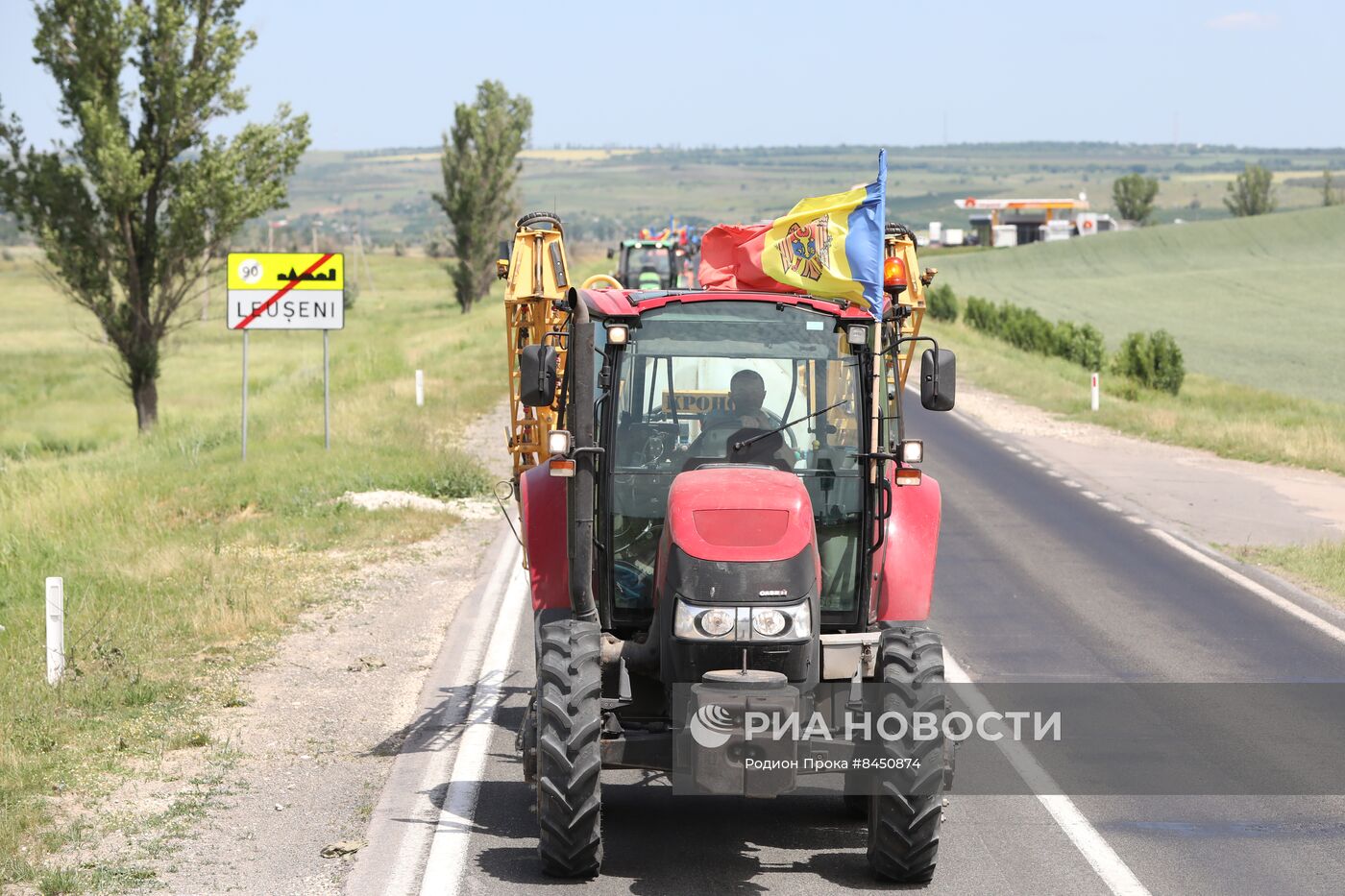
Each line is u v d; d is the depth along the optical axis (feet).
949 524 99.71
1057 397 188.85
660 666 38.63
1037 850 41.81
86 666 56.80
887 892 38.32
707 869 39.81
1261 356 355.56
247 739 49.98
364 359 206.49
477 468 111.04
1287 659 64.90
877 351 41.11
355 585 74.43
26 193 152.05
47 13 148.56
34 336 420.77
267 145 159.84
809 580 37.01
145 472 111.14
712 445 41.37
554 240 55.11
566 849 37.70
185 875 37.96
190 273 161.48
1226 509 108.68
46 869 37.45
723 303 41.68
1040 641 67.97
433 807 44.09
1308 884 39.34
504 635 65.46
